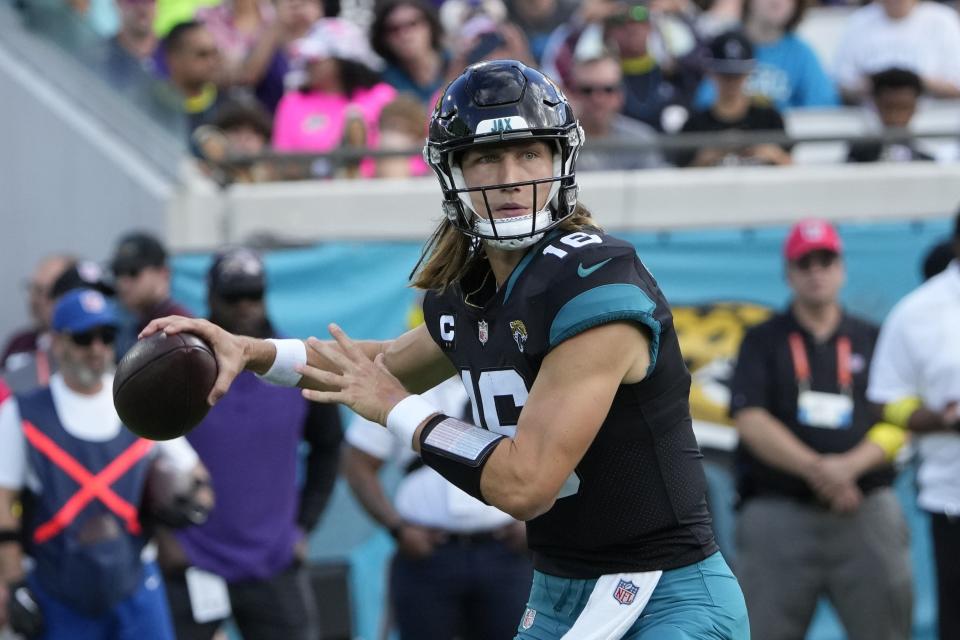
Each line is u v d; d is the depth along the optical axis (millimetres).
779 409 19875
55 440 17375
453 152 10320
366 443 19359
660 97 27000
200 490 17703
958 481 19453
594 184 23266
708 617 10500
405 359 11539
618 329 9945
